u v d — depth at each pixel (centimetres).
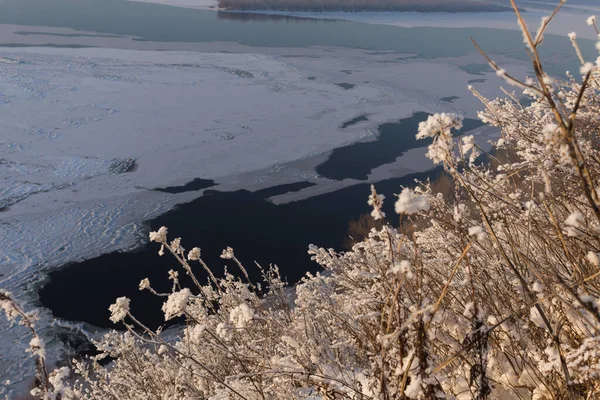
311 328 231
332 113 4844
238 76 6091
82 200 3134
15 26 8144
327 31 9356
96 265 2506
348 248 2641
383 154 3875
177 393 269
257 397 219
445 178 1862
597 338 121
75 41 7425
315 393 206
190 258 285
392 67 6738
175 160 3728
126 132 4238
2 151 3738
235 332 251
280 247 2673
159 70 6175
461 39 8800
